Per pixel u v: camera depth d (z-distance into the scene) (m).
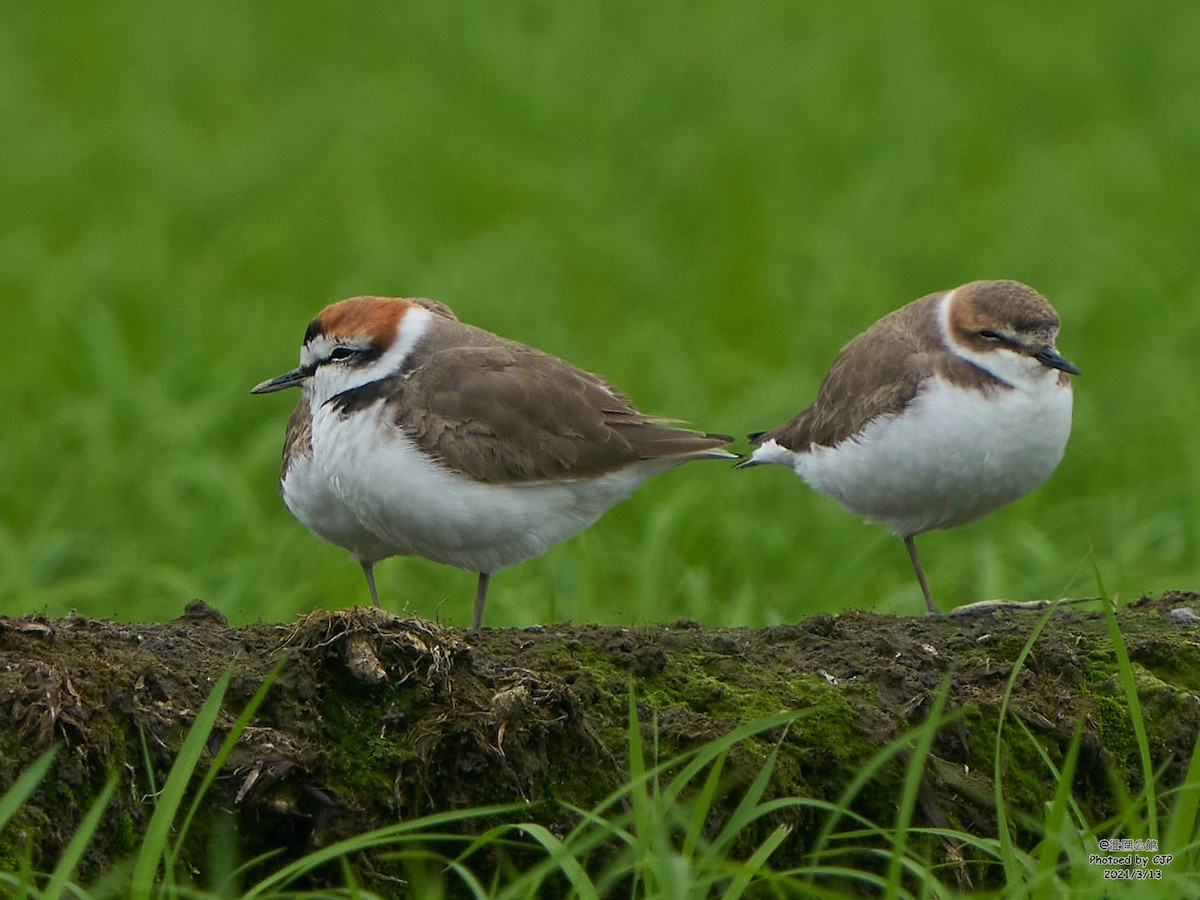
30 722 7.70
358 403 10.32
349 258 23.06
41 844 7.49
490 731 8.14
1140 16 37.88
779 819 8.32
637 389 18.41
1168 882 7.31
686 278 23.39
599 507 10.51
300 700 8.20
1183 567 14.25
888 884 7.04
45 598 13.41
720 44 35.53
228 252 23.39
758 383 18.55
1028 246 22.66
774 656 9.29
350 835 7.93
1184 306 20.70
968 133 30.11
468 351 10.46
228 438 18.27
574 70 33.62
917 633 9.67
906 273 22.38
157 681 8.14
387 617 8.36
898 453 10.70
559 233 24.88
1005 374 10.60
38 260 22.34
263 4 39.41
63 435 17.72
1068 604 11.19
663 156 28.94
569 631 9.38
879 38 36.38
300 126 29.66
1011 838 8.34
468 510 10.09
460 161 28.06
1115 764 8.95
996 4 39.19
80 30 36.06
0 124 28.84
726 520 15.30
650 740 8.46
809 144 29.41
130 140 28.38
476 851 8.02
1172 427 17.27
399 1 39.72
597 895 7.14
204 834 7.80
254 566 14.02
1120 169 26.88
